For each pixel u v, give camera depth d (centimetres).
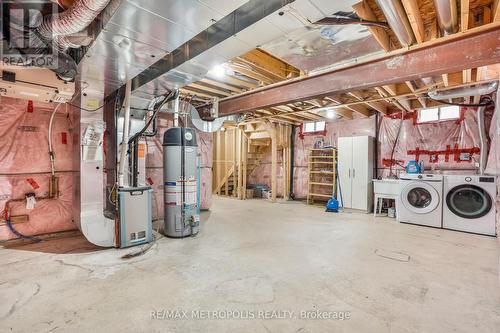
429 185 430
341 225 443
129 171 375
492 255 299
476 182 388
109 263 270
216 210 582
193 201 375
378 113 593
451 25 215
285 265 267
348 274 246
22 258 283
